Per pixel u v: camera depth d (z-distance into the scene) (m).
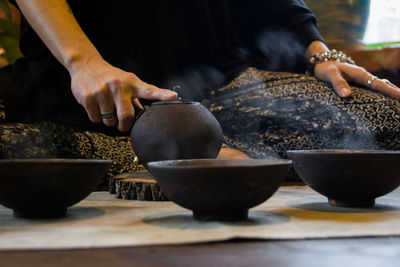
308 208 0.90
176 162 0.85
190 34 1.89
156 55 1.87
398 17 2.90
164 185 0.76
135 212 0.89
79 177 0.80
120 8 1.82
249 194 0.72
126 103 1.21
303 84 1.68
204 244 0.60
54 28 1.39
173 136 1.07
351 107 1.53
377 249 0.58
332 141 1.55
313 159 0.88
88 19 1.84
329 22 2.64
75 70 1.33
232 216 0.75
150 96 1.19
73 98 1.77
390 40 2.92
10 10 2.49
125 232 0.67
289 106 1.62
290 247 0.59
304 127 1.57
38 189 0.78
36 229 0.71
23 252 0.58
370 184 0.86
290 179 1.57
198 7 1.87
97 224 0.75
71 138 1.66
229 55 1.99
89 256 0.55
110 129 1.80
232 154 1.48
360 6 2.62
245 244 0.61
